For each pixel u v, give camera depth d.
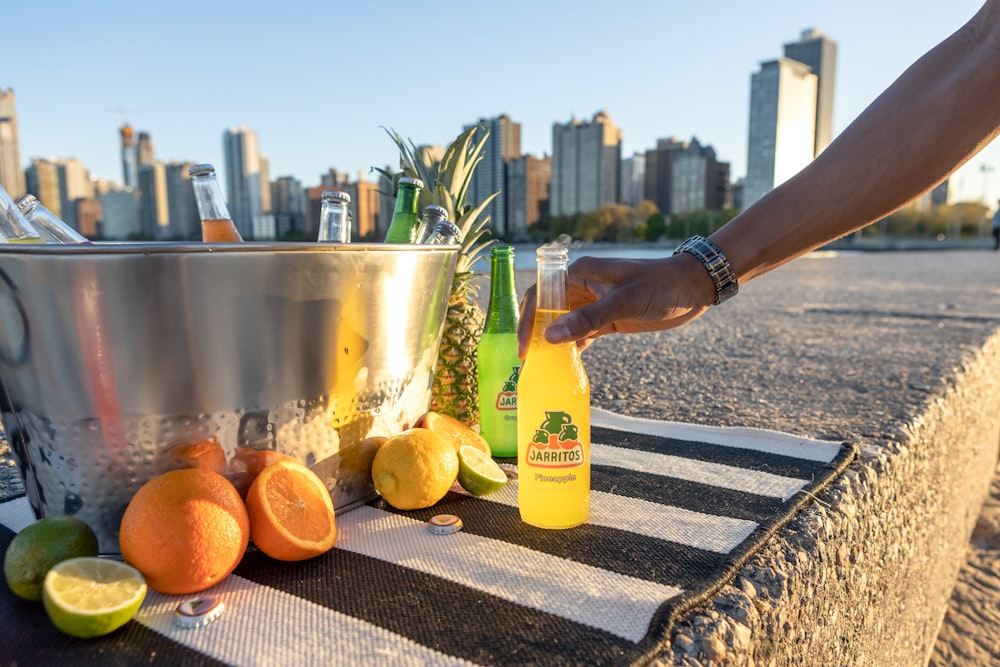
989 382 2.86
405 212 1.28
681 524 0.98
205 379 0.82
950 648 2.01
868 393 2.11
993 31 0.89
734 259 0.96
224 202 1.22
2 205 1.08
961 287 8.25
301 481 0.91
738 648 0.72
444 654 0.67
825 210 0.96
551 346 0.97
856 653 1.16
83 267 0.73
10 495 1.17
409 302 1.00
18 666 0.67
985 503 2.99
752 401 2.02
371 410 1.01
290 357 0.87
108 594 0.72
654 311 0.93
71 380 0.79
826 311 5.27
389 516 1.03
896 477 1.38
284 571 0.86
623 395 2.13
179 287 0.77
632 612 0.74
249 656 0.68
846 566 1.08
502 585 0.81
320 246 0.84
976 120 0.90
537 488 0.97
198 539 0.77
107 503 0.85
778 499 1.07
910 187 0.94
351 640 0.70
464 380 1.43
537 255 0.98
